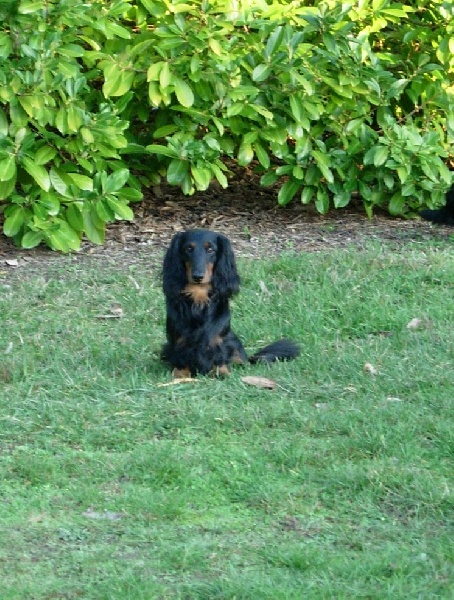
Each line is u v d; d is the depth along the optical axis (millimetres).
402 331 10734
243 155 13672
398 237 13992
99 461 7805
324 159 13836
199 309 9539
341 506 7152
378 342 10461
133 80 13195
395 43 15062
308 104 13461
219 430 8406
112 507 7133
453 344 10359
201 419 8547
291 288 11875
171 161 13648
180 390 9312
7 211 12758
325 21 13500
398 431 8227
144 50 13156
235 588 5945
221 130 13211
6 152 12203
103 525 6875
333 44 13547
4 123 12445
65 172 12859
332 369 9742
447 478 7512
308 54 13727
